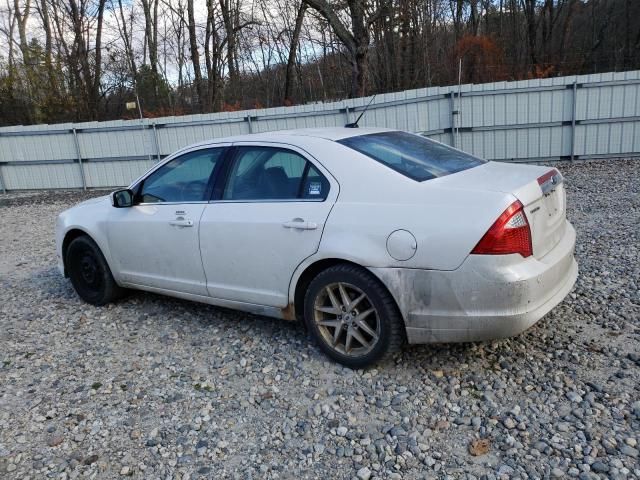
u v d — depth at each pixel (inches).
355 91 702.5
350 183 145.9
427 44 1047.0
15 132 622.5
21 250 340.2
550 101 483.8
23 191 642.8
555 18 1140.5
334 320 150.9
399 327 139.3
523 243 127.6
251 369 154.9
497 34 1187.9
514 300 125.8
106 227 202.4
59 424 134.3
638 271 206.1
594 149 488.4
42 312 215.8
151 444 123.7
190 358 165.0
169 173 189.0
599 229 273.9
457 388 136.9
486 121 497.4
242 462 116.1
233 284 168.6
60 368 164.7
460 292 128.0
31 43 1150.3
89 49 1090.1
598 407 124.2
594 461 107.1
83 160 615.5
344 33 694.5
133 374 157.6
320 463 114.1
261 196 162.6
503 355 150.6
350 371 148.4
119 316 204.5
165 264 186.4
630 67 1058.7
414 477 107.6
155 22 1171.9
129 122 587.8
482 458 111.3
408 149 163.5
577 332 160.9
